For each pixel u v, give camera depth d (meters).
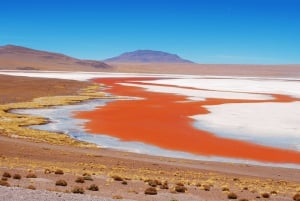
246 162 35.94
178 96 91.25
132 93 97.31
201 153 38.88
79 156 33.47
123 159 33.34
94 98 83.88
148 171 28.02
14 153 32.75
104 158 33.28
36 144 38.62
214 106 73.12
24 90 95.69
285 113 65.69
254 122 56.19
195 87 122.81
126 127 50.97
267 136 47.12
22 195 12.95
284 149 41.09
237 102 80.88
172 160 34.62
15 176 20.06
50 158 31.77
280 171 32.31
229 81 159.75
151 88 114.81
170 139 44.53
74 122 53.94
